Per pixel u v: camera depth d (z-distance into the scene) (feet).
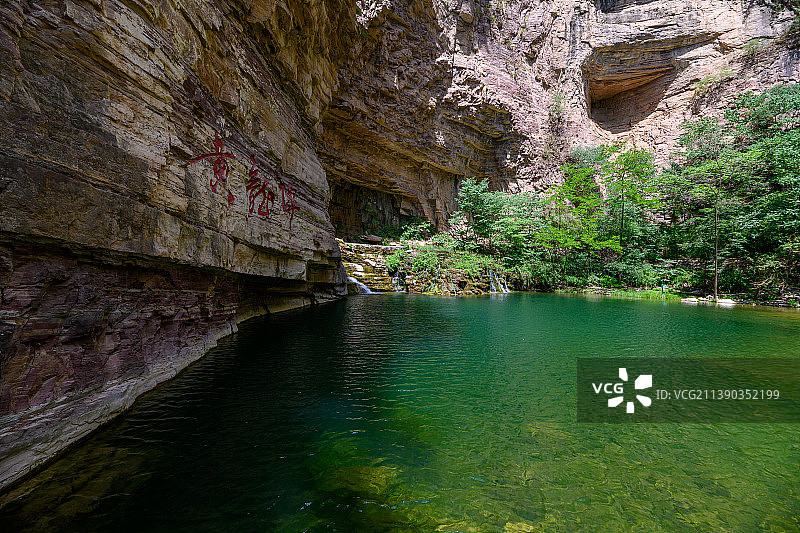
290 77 31.09
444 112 90.33
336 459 10.55
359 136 81.10
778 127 77.10
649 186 87.20
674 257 83.35
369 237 88.43
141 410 13.28
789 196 62.90
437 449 11.27
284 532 7.58
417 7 77.05
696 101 100.78
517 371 19.69
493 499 8.84
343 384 17.08
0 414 8.34
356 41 57.06
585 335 29.78
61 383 10.22
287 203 30.76
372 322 34.19
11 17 9.05
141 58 13.52
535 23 102.06
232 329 26.27
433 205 100.68
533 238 91.15
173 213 15.49
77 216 10.47
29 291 9.37
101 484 8.96
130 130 12.89
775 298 59.11
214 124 19.67
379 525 7.88
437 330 31.09
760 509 8.57
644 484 9.55
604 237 88.84
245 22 24.06
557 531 7.73
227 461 10.28
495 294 72.38
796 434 12.57
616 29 106.73
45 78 9.90
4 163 8.61
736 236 67.97
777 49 90.43
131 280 13.79
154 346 15.66
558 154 104.06
